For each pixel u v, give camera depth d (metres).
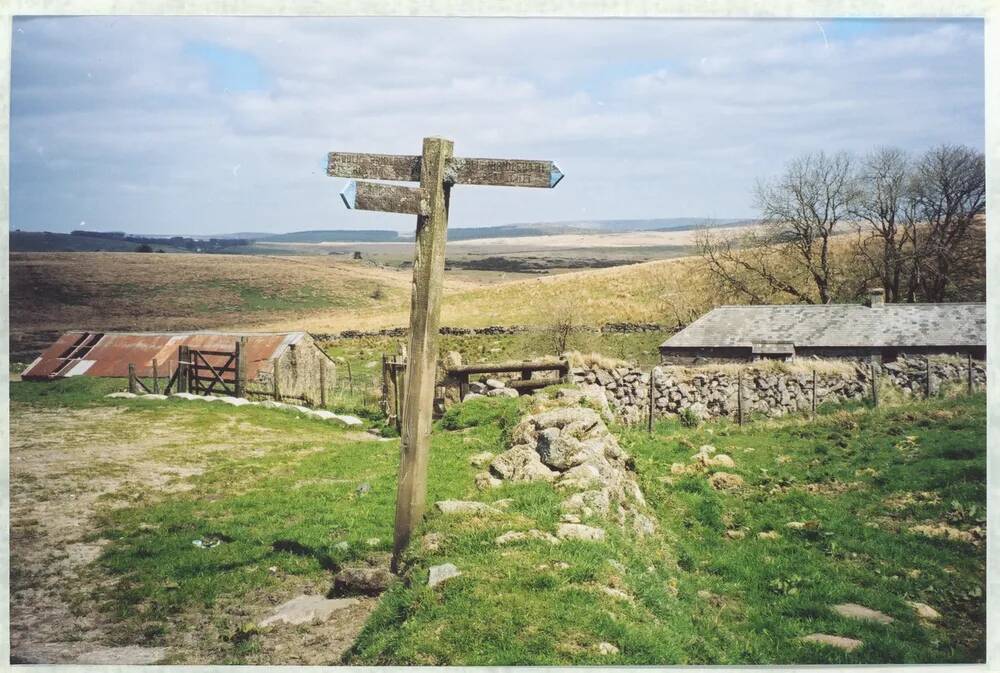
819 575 12.15
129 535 12.58
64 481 15.83
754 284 66.56
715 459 18.98
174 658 8.56
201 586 10.53
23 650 8.83
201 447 19.78
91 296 110.56
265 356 33.72
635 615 8.12
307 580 10.73
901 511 15.09
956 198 55.88
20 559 11.58
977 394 25.92
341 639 8.74
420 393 9.89
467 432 17.95
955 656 9.45
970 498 15.20
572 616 7.68
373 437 23.02
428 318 9.75
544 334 67.94
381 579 9.82
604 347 62.91
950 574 12.19
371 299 126.06
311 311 113.81
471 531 9.59
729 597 11.35
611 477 12.92
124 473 16.66
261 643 8.77
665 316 74.19
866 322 43.56
